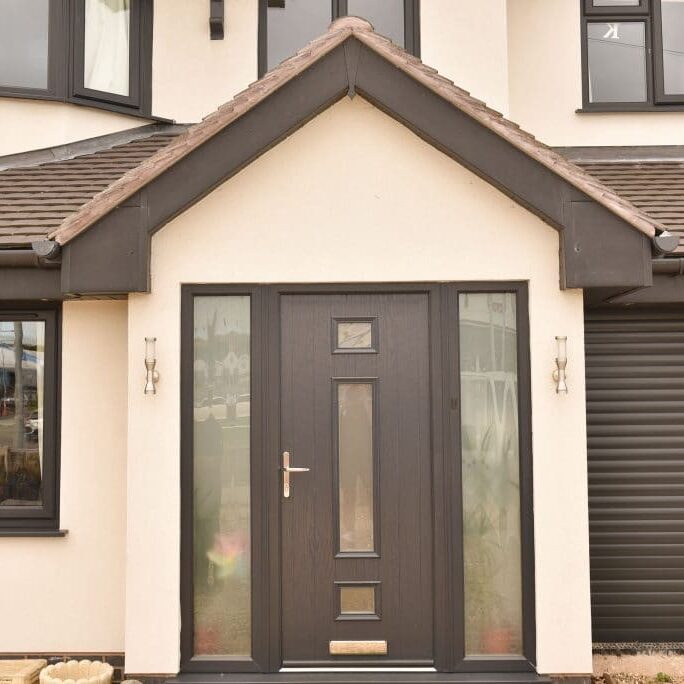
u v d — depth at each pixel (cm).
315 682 495
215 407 526
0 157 688
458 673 507
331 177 521
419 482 522
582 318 516
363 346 528
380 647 512
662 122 785
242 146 500
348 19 520
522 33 794
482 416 527
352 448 526
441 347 523
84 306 581
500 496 524
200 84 761
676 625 623
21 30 704
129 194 491
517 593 518
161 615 504
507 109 740
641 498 628
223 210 519
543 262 518
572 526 508
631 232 498
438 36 745
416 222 520
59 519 574
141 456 510
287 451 523
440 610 511
